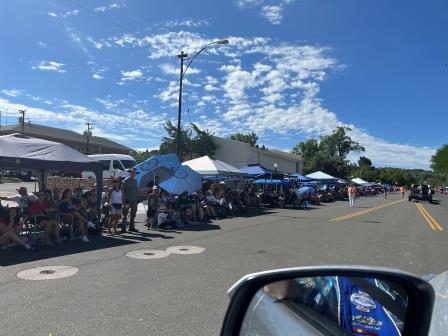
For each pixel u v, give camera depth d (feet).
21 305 19.24
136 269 26.78
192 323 17.37
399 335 6.99
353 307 7.75
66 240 38.34
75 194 44.52
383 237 45.37
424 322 6.63
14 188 112.78
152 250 33.78
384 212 86.17
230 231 47.21
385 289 7.46
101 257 30.55
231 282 23.93
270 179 100.89
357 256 33.35
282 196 93.66
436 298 7.04
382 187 298.97
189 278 24.66
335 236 44.86
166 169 61.41
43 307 19.01
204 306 19.54
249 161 150.20
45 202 36.73
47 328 16.53
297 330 7.58
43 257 30.27
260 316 8.19
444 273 8.54
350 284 7.88
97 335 15.96
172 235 43.01
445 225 62.13
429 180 500.74
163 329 16.67
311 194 113.29
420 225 60.49
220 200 65.41
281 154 186.50
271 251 34.37
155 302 20.02
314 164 250.16
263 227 51.93
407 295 7.12
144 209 70.69
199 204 59.00
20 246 34.47
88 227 42.42
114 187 42.65
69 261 28.99
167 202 51.01
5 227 33.88
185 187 59.31
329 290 8.03
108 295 20.99
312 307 8.01
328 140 337.52
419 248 38.45
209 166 75.31
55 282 23.30
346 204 117.39
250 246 36.70
